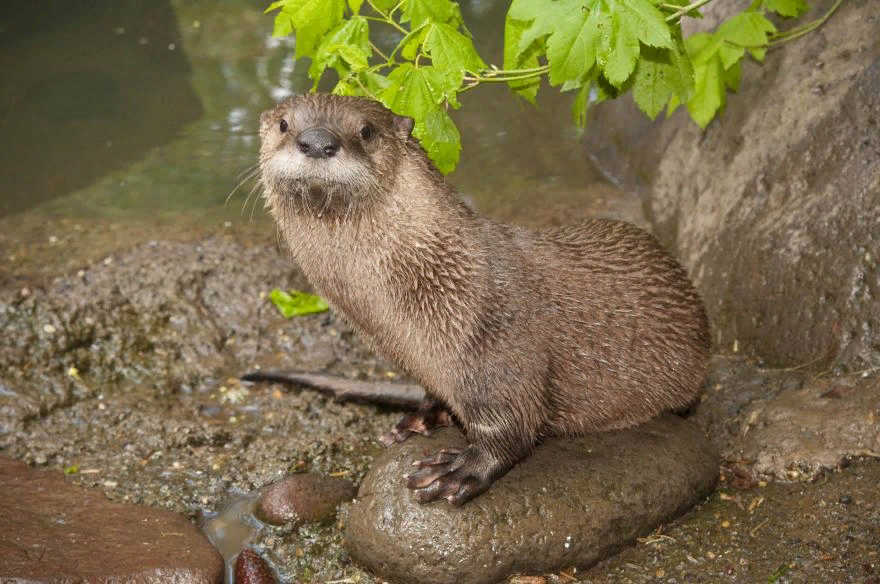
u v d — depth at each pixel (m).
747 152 9.64
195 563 6.88
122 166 13.22
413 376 7.33
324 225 6.72
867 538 6.57
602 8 6.56
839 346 8.02
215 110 14.38
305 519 7.61
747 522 7.06
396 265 6.79
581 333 7.32
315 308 10.12
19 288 10.16
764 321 8.66
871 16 9.16
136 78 15.46
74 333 9.71
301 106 6.66
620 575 6.87
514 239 7.29
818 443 7.39
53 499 7.63
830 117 8.80
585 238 7.66
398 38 15.04
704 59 9.05
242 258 10.80
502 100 14.53
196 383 9.41
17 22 17.50
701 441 7.71
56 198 12.54
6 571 6.55
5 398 8.95
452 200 6.97
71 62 16.05
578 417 7.56
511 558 6.85
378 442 8.56
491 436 7.02
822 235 8.39
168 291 10.27
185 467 8.23
